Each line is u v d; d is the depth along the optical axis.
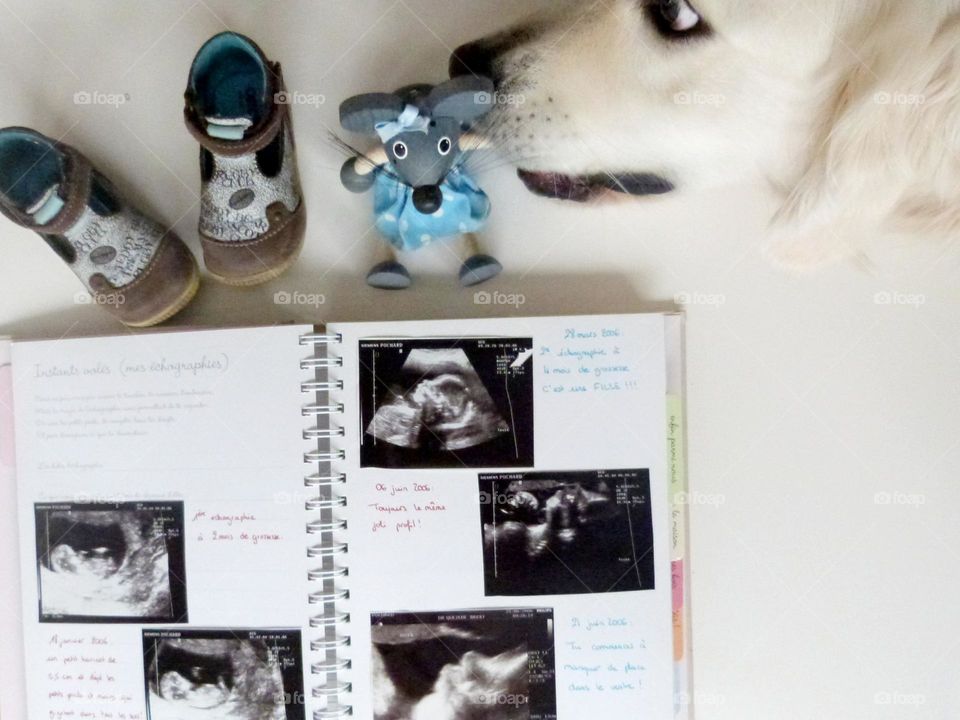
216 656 0.61
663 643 0.61
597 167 0.57
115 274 0.60
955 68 0.46
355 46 0.63
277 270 0.61
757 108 0.51
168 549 0.61
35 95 0.63
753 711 0.64
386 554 0.61
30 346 0.62
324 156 0.63
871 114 0.48
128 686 0.61
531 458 0.60
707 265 0.63
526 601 0.61
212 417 0.61
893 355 0.63
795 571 0.64
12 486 0.62
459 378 0.60
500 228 0.63
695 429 0.64
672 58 0.50
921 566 0.64
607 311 0.63
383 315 0.63
